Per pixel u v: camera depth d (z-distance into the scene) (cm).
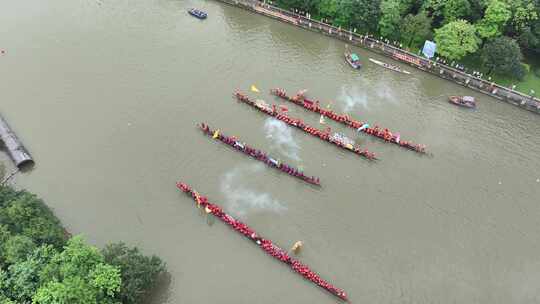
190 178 9044
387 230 8488
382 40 12269
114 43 11975
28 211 7400
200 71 11350
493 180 9494
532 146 10256
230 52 11969
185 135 9806
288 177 9194
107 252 7194
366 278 7794
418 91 11312
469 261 8169
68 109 10194
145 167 9156
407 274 7900
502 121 10762
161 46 12000
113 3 13325
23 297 6419
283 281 7688
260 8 13300
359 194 9025
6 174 8881
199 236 8188
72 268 6556
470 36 11081
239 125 10131
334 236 8319
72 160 9194
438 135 10275
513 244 8494
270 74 11406
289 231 8338
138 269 6969
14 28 12156
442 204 8988
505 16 10994
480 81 11269
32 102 10300
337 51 12281
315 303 7462
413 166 9612
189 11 13075
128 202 8588
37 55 11444
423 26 11462
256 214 8550
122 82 10912
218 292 7506
